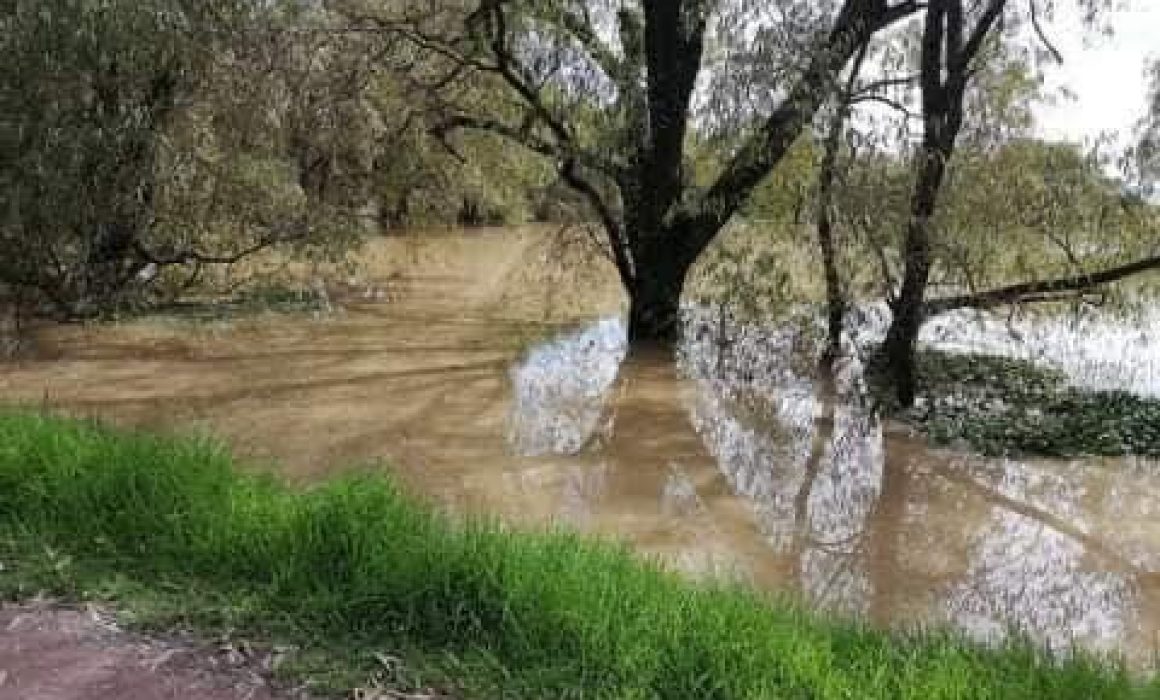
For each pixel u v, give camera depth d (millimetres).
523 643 4781
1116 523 9750
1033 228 13906
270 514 5738
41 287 15906
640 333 17328
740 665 4641
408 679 4551
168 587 5266
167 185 16094
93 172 14727
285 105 17047
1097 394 14008
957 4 12469
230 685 4426
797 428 12719
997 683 4773
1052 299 14086
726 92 14852
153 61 14867
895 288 15305
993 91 13930
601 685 4547
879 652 5039
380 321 18750
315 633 4867
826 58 13453
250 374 14430
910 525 9633
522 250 28594
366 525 5500
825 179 13375
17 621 4895
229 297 19750
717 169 17469
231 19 15891
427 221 25297
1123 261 14344
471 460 11055
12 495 6109
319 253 19297
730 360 16047
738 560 8633
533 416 12891
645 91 16359
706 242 17047
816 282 15539
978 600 7980
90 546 5648
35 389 13227
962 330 17625
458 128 17828
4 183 14125
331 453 10992
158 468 6168
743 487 10555
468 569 5145
